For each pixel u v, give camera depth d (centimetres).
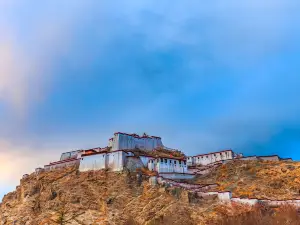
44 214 9844
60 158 14650
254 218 8000
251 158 12450
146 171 11250
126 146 12925
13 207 11188
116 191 10144
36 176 12500
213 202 9100
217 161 13500
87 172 11588
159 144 14362
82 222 9125
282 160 12050
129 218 8994
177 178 11500
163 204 9075
